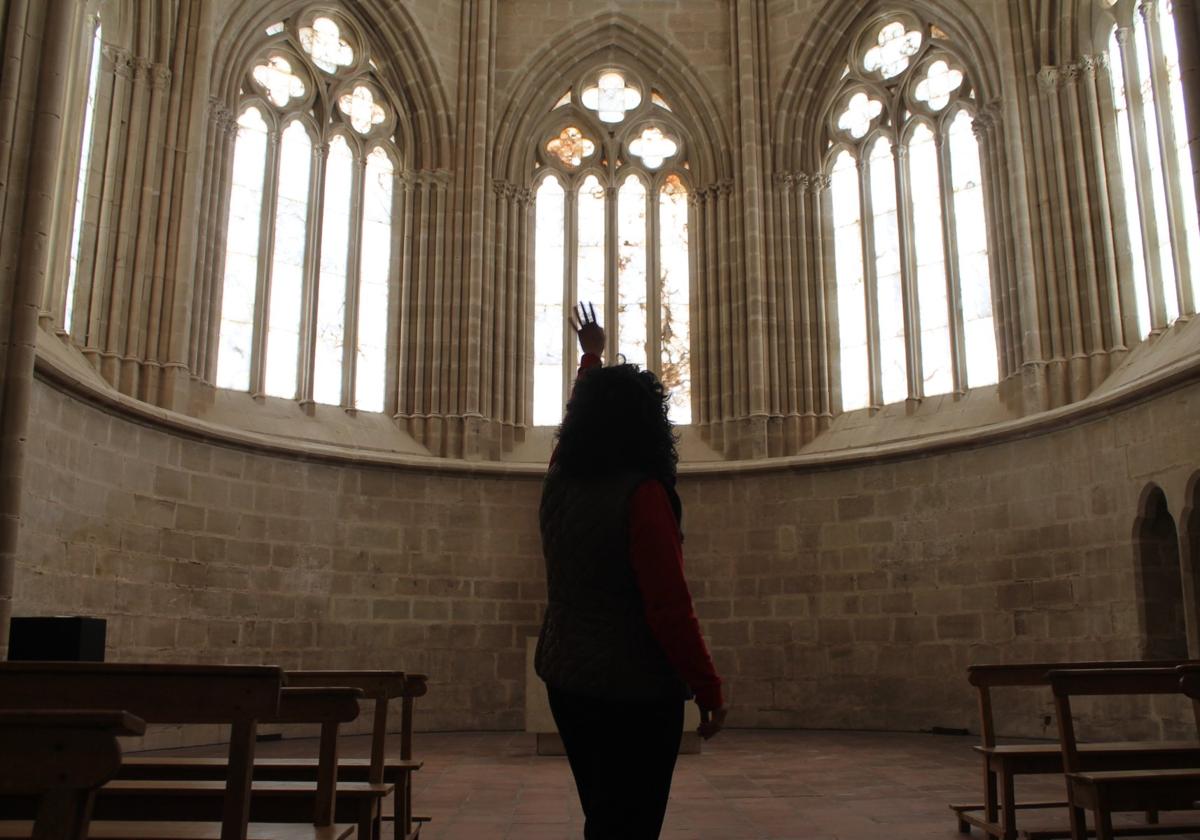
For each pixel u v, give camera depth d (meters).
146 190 19.11
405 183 23.58
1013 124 20.45
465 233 23.36
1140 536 16.75
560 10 24.66
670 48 24.62
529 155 24.53
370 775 7.64
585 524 4.22
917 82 23.02
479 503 21.86
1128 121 19.16
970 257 21.70
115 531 16.80
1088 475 17.75
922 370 22.08
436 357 22.81
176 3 20.00
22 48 13.15
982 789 11.88
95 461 16.44
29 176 13.03
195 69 20.03
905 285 22.44
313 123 22.81
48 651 11.70
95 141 18.58
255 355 21.28
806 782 12.61
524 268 23.98
